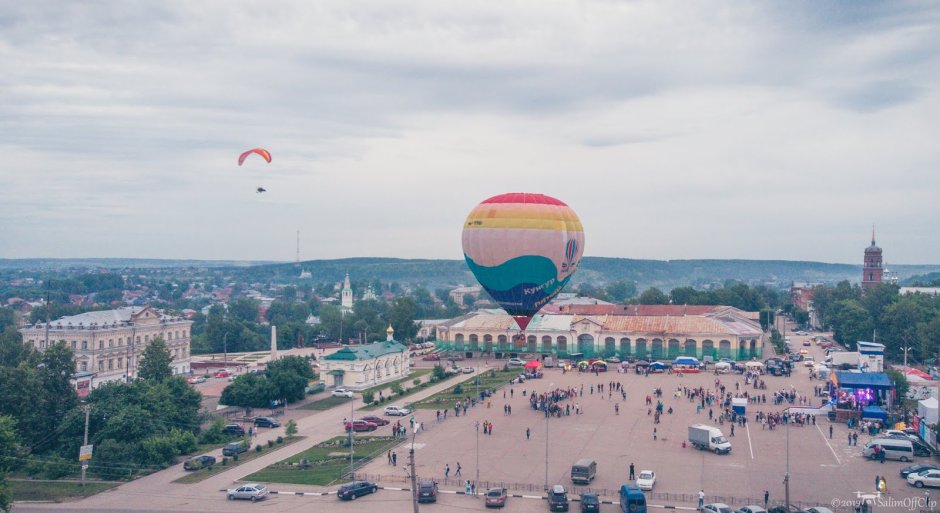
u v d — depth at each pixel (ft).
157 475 398.62
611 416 523.70
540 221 438.40
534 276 443.32
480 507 335.88
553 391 599.98
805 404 560.20
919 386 584.40
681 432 474.08
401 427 495.82
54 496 364.38
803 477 376.89
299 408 581.12
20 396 444.96
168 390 497.05
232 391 577.43
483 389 635.66
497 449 437.17
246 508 338.13
